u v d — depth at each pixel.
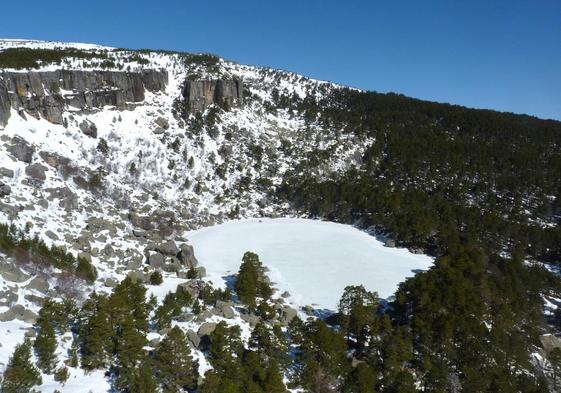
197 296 48.12
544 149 133.12
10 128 66.38
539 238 79.50
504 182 107.25
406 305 47.28
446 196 101.31
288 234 78.69
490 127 145.25
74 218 59.16
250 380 30.36
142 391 26.48
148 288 48.78
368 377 33.81
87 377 28.84
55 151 70.38
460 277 48.88
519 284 58.16
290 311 47.09
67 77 86.06
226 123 114.94
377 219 84.06
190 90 113.50
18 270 39.47
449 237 71.19
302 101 155.88
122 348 29.67
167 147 95.62
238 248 70.25
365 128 137.38
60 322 32.56
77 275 44.72
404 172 112.31
